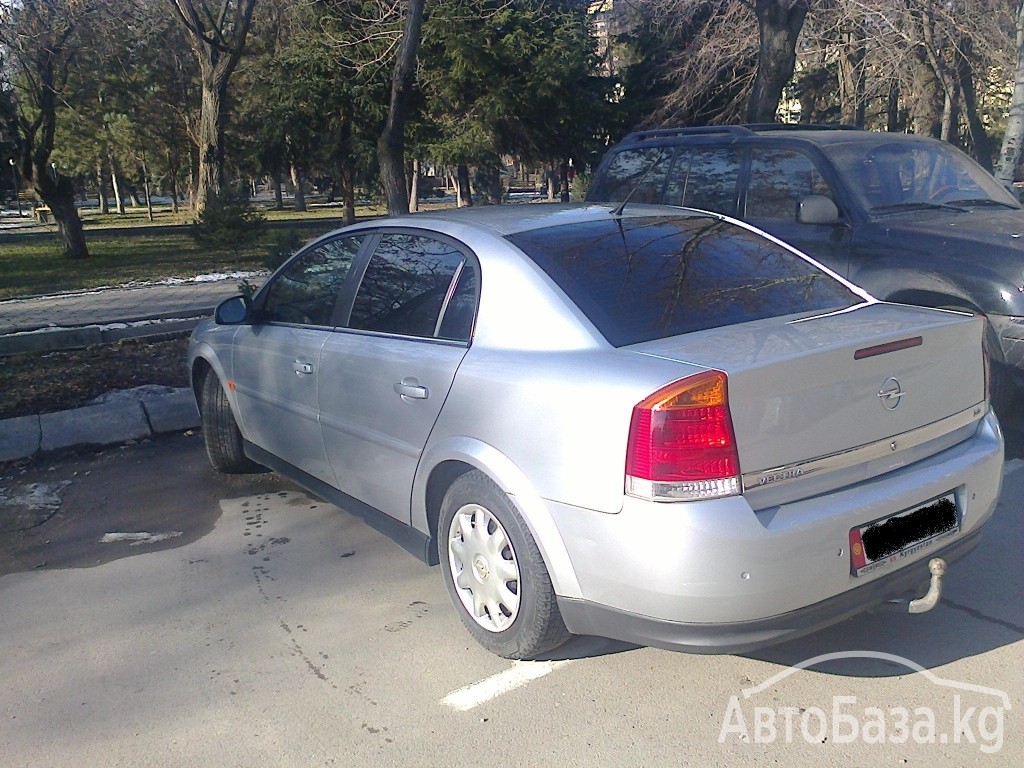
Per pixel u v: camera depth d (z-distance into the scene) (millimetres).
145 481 5816
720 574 2742
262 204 68750
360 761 2963
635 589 2871
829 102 28438
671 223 4121
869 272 5898
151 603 4133
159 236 30672
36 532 5055
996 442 3484
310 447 4598
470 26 25531
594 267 3553
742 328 3289
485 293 3582
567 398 3033
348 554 4590
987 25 17672
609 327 3248
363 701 3295
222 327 5488
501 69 26328
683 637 2848
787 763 2881
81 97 28953
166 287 15148
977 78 20766
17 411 7176
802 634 2924
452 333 3668
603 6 28922
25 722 3244
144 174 50531
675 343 3129
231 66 24062
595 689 3318
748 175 6844
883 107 27750
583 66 26953
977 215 6180
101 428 6527
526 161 30734
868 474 3105
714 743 2992
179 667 3572
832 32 17953
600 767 2891
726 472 2773
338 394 4230
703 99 23078
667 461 2771
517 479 3180
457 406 3467
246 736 3115
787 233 6418
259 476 5828
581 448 2965
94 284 16109
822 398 2947
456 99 26766
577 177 27594
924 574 3156
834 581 2896
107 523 5148
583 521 2973
